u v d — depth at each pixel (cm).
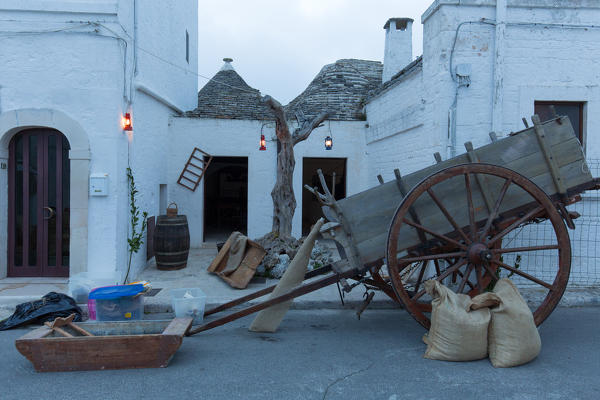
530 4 607
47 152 653
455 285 593
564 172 439
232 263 673
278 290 467
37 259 659
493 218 416
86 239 598
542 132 434
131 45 660
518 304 376
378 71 1294
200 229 977
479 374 352
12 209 655
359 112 1054
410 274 568
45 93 595
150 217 804
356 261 418
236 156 989
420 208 425
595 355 393
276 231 785
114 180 604
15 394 318
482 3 603
